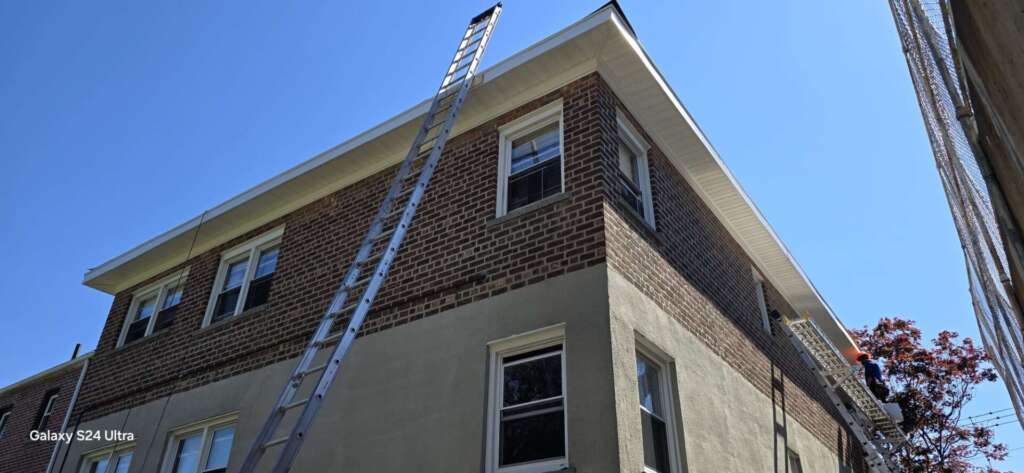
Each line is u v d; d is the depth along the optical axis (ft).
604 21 26.08
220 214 37.68
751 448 28.37
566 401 20.59
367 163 33.35
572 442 19.76
